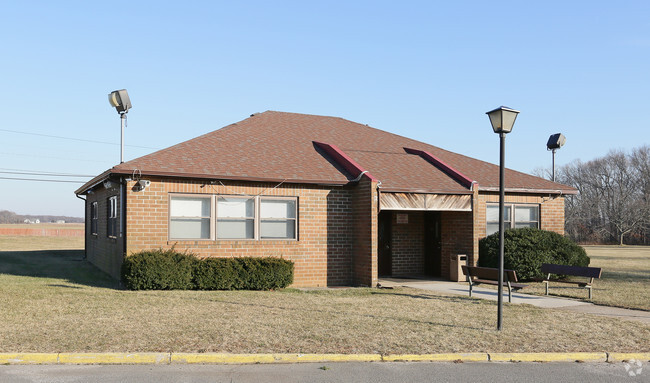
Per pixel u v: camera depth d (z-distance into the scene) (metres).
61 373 7.08
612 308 12.41
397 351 8.16
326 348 8.24
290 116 22.86
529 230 17.98
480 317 10.98
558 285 16.59
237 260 14.79
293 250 16.36
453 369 7.59
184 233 15.24
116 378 6.90
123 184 14.94
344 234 17.00
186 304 11.84
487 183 19.45
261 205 16.17
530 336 9.29
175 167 15.00
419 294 14.43
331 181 16.48
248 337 8.82
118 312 10.73
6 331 8.88
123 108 15.70
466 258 17.83
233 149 17.64
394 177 17.80
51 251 32.28
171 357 7.67
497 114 10.05
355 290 15.15
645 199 72.69
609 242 74.69
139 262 13.81
